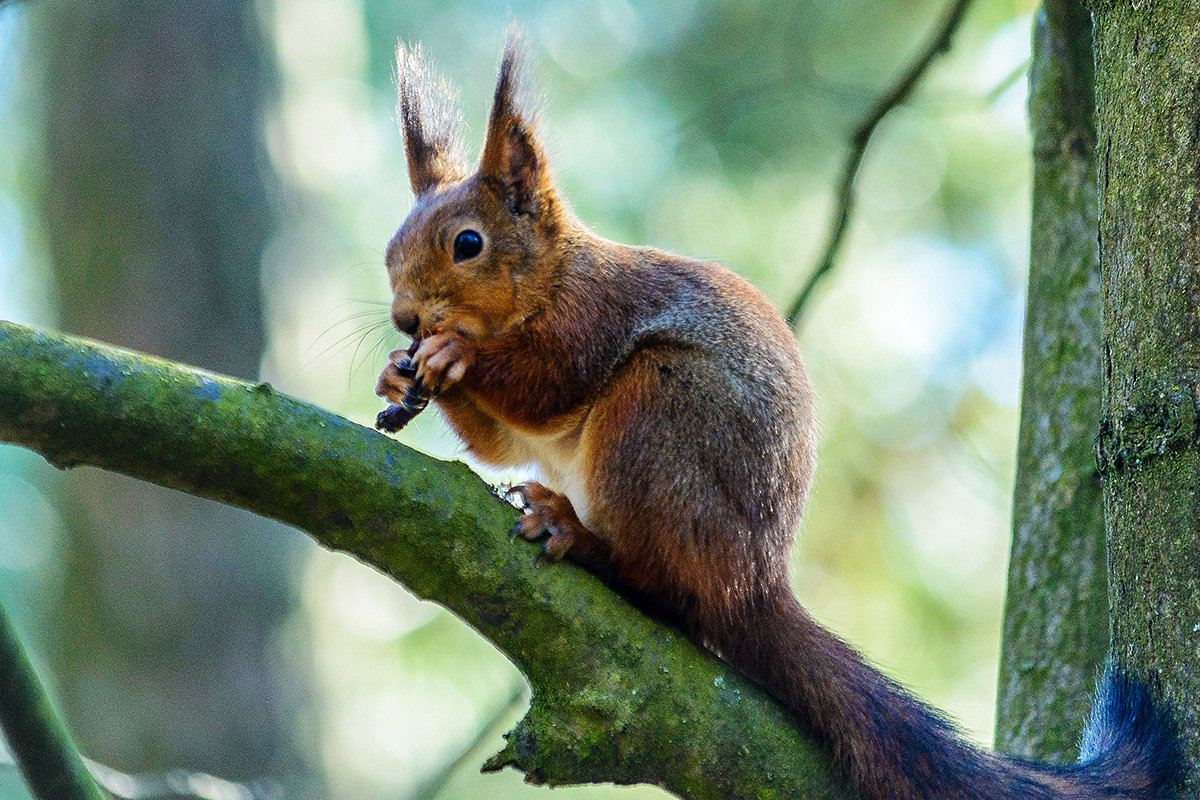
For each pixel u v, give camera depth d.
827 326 16.98
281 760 15.91
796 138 17.66
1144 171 6.18
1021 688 8.63
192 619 15.88
